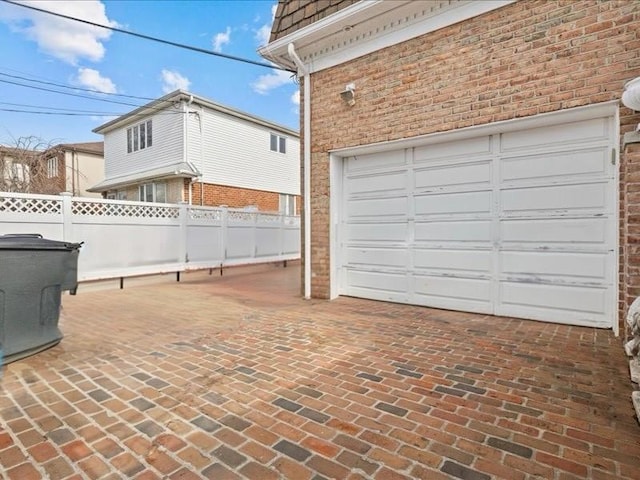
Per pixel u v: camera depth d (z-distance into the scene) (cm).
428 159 552
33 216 659
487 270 508
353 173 633
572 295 450
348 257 645
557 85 421
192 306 594
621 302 404
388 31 543
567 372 308
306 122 641
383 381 295
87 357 353
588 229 438
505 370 314
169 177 1462
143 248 830
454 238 534
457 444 209
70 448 206
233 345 388
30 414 245
